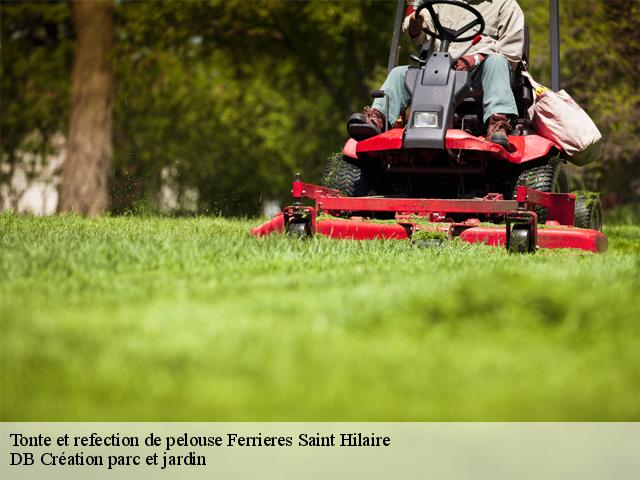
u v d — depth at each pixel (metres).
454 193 13.74
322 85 49.03
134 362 4.29
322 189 12.65
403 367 4.30
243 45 44.97
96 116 35.12
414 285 6.64
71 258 8.16
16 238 10.16
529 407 3.70
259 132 48.38
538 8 36.34
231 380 3.97
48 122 43.91
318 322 5.33
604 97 34.12
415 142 12.13
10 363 4.27
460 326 5.27
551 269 7.81
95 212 34.72
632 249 13.53
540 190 13.23
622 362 4.61
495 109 12.71
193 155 46.50
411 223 11.77
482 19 13.16
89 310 5.79
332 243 10.32
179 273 7.81
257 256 8.99
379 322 5.39
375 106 13.16
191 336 4.92
